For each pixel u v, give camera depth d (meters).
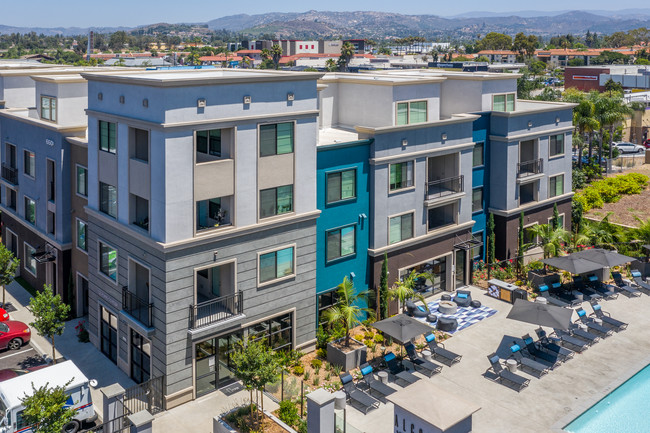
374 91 34.34
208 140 26.23
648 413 24.64
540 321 27.77
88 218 29.41
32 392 21.73
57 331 26.97
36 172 34.44
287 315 28.38
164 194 23.47
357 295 30.00
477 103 38.31
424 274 33.69
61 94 31.86
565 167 43.28
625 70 136.12
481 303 34.97
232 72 29.92
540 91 123.38
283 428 22.55
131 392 23.91
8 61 45.91
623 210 51.72
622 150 80.56
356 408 24.56
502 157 38.62
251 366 22.09
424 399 20.73
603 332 30.89
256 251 26.45
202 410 24.81
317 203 29.30
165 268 23.91
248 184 25.67
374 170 31.25
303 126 27.20
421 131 33.12
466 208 36.56
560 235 38.44
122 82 24.75
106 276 28.17
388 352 28.95
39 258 33.44
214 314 25.97
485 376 27.11
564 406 24.84
